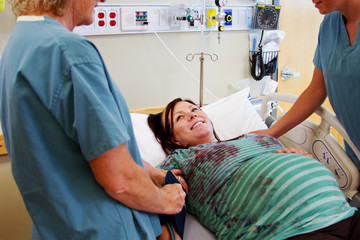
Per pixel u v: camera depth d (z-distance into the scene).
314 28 2.58
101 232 0.80
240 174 1.21
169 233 1.09
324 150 1.50
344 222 1.01
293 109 1.53
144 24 1.98
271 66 2.39
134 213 0.87
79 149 0.78
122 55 2.01
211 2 2.13
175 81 2.19
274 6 2.25
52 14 0.79
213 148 1.38
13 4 0.81
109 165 0.74
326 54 1.33
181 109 1.63
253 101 2.25
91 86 0.72
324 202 1.05
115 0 1.90
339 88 1.27
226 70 2.33
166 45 2.10
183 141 1.60
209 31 2.19
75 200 0.79
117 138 0.73
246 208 1.13
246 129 1.87
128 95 2.09
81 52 0.72
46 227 0.81
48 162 0.76
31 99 0.72
